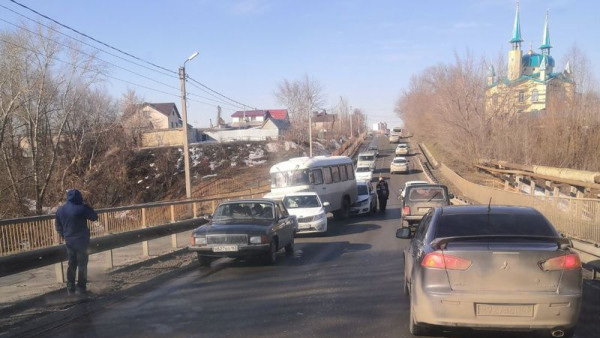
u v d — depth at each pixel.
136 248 13.73
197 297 8.09
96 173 43.97
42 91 34.22
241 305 7.47
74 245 8.16
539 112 46.94
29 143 37.44
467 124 50.97
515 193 17.72
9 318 6.89
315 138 86.06
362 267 10.59
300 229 16.30
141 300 7.93
